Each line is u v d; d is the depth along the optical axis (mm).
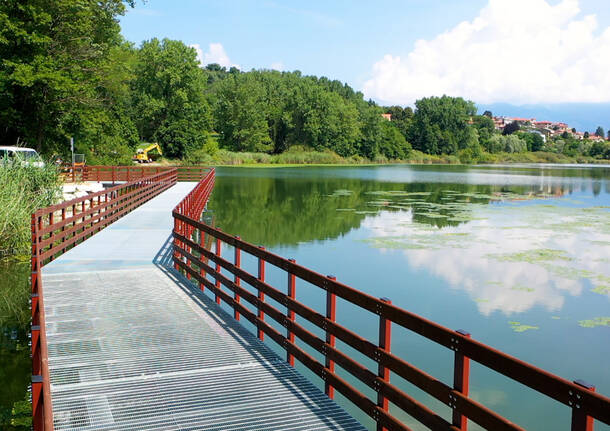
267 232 24609
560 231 24500
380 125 123500
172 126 80188
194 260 10000
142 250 12695
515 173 82250
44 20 30828
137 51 80500
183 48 81875
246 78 109000
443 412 8102
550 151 162375
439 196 41344
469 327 11773
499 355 3178
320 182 55094
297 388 5398
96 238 14406
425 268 17172
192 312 7930
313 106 110062
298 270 6008
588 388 2613
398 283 15375
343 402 8555
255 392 5285
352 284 15297
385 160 123312
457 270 16891
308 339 5723
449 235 23375
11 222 14242
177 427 4578
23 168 16953
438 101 146125
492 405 8344
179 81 80125
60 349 6398
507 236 23094
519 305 13391
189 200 15195
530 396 8672
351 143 116688
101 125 42062
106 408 4922
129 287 9305
